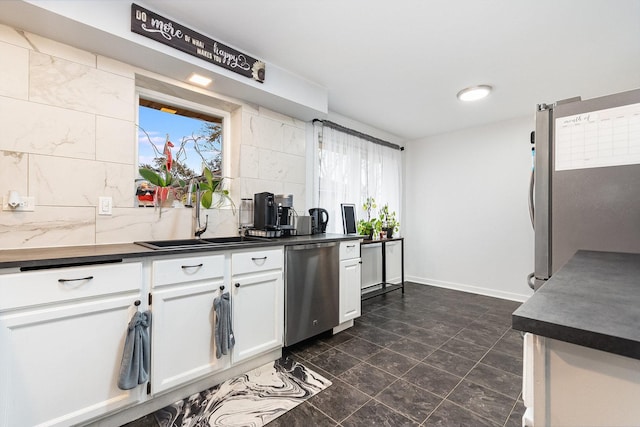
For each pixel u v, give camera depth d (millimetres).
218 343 1684
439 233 4281
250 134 2561
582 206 1184
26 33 1569
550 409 501
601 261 934
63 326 1238
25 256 1255
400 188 4531
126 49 1736
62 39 1636
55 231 1646
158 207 2061
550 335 463
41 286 1189
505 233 3670
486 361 2045
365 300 3559
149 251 1462
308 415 1484
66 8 1454
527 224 3508
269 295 1995
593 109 1163
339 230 3455
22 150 1559
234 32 1943
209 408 1536
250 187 2561
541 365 511
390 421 1437
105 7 1571
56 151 1651
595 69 2352
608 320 459
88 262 1296
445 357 2104
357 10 1712
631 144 1083
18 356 1142
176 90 2197
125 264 1400
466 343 2342
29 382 1163
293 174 2912
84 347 1286
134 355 1374
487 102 3064
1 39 1511
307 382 1779
